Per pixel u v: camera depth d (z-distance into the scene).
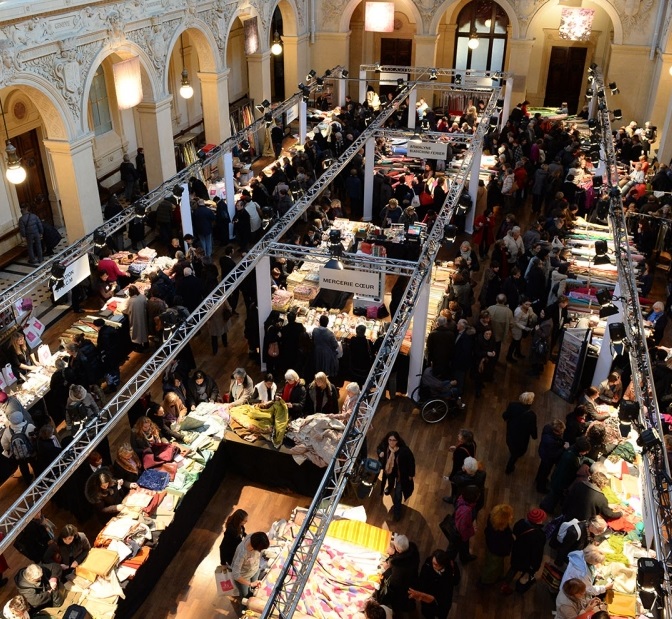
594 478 8.77
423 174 18.22
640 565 5.43
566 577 7.62
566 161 19.05
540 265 12.95
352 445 7.02
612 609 7.37
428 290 10.48
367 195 17.62
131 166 17.97
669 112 19.05
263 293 11.40
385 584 7.79
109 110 19.17
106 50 14.68
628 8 22.66
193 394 10.66
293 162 19.08
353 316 12.48
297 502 9.80
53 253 16.23
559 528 8.34
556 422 9.43
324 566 7.95
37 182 16.92
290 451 9.56
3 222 15.66
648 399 7.38
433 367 11.24
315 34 25.88
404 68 22.64
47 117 13.72
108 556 7.82
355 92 28.77
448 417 11.29
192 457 9.44
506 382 12.17
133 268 13.87
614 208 11.39
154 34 16.33
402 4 26.80
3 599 8.37
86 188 14.80
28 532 8.05
